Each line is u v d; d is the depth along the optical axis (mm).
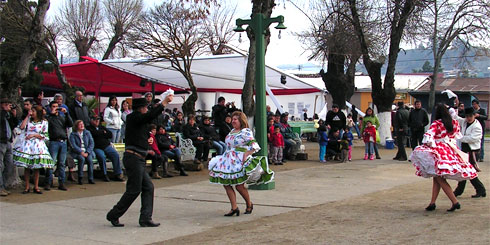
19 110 10930
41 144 10352
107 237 6969
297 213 8359
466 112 10508
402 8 20266
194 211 8734
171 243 6609
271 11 14609
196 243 6559
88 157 11750
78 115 12906
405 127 16547
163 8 27188
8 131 10352
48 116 10969
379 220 7551
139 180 7473
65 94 18688
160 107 7406
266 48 15094
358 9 20766
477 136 10375
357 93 49156
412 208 8430
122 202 7512
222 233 7082
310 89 29422
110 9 37688
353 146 22688
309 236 6707
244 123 8203
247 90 14750
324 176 12945
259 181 8367
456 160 7895
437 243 6062
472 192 9883
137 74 23297
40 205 9328
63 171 11062
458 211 8000
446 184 8031
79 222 7922
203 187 11422
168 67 21453
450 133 8078
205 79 25000
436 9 22719
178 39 19656
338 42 22469
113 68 22828
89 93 29812
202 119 14844
